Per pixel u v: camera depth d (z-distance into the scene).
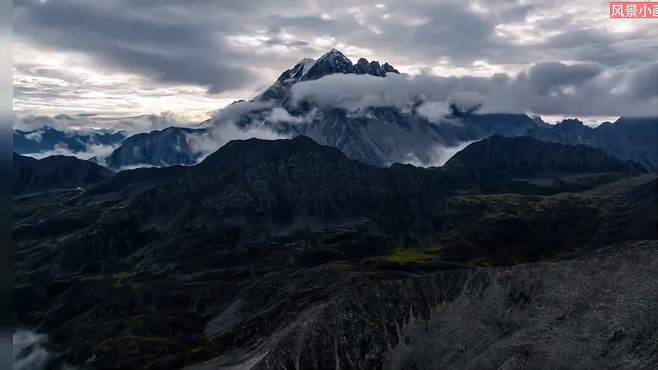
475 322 163.12
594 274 155.25
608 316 143.00
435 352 161.12
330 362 166.50
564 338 144.12
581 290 153.38
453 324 166.25
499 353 148.25
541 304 156.75
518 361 143.88
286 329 196.00
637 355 130.88
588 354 137.38
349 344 170.50
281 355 168.12
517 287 164.50
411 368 160.75
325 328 174.50
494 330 158.12
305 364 165.88
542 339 146.75
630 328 137.50
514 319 157.50
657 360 127.06
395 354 166.38
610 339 137.88
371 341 170.88
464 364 152.62
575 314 148.88
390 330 172.75
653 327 134.62
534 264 168.62
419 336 167.88
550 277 161.38
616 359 132.88
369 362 166.25
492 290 168.62
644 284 145.12
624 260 153.88
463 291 174.50
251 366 172.50
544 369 139.12
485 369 146.62
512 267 171.62
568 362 137.75
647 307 139.38
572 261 163.00
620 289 147.50
